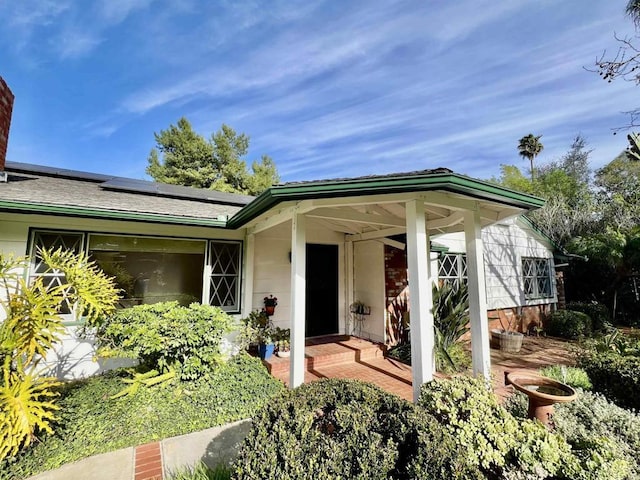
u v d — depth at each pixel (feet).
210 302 19.40
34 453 9.60
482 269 12.85
